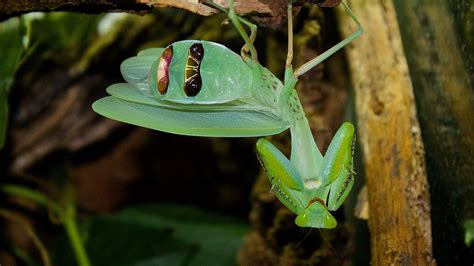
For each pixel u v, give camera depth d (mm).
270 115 353
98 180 620
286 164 352
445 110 393
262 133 349
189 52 342
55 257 535
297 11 355
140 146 609
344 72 466
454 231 386
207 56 343
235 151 603
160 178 626
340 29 438
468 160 374
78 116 538
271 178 354
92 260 526
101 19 503
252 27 346
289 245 462
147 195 636
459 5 378
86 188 622
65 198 541
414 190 389
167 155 616
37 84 518
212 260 516
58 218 521
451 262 389
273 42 474
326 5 352
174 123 345
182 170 623
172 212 571
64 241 541
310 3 351
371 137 406
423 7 407
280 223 463
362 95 415
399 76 411
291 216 461
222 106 348
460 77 379
